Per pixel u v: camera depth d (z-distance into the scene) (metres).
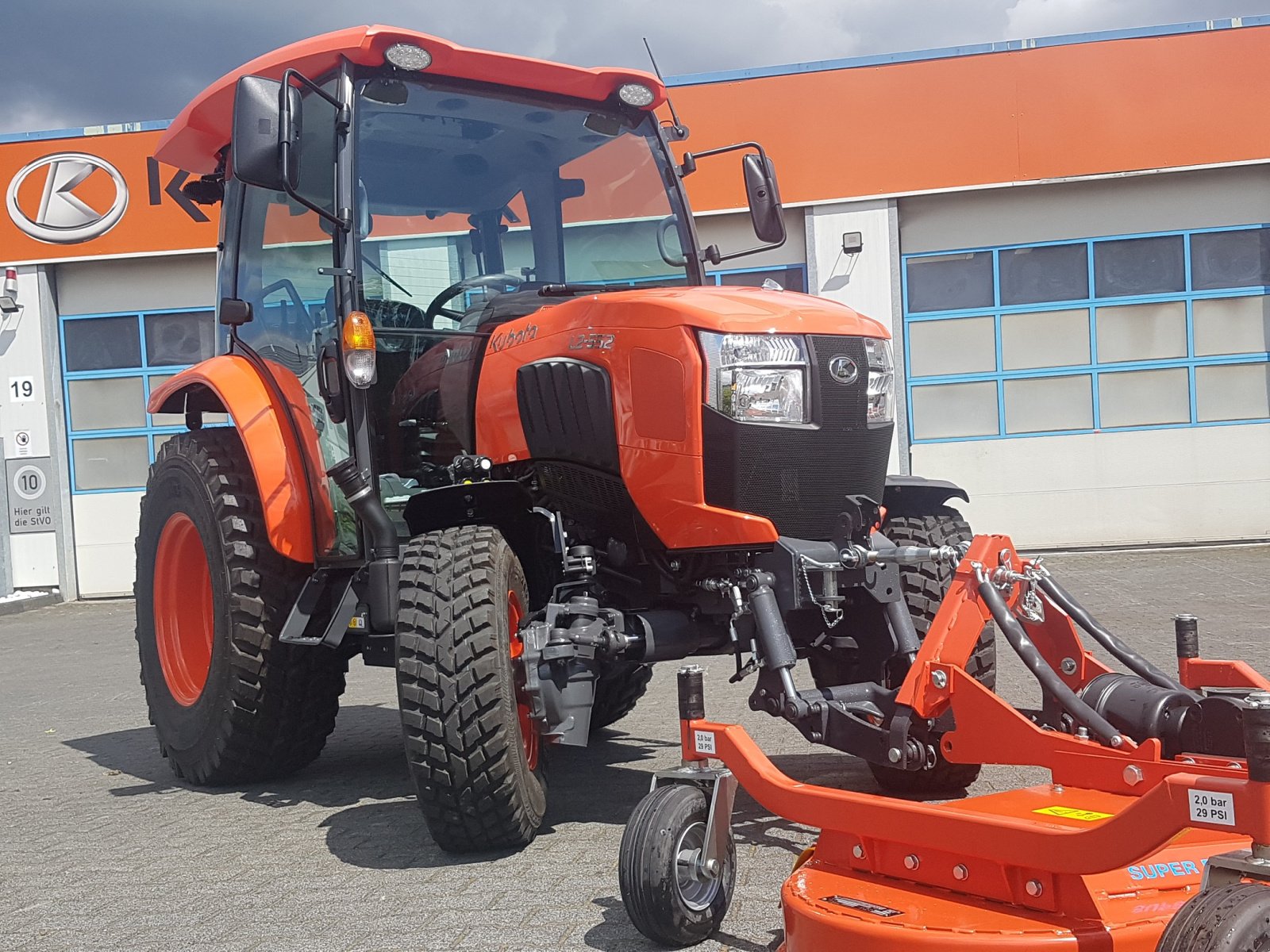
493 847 3.59
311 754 4.98
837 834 2.66
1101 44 13.09
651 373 3.60
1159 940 2.08
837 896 2.47
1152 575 10.72
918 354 13.71
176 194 5.72
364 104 4.34
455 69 4.46
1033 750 2.75
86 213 14.67
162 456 5.23
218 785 4.94
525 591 3.70
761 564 3.49
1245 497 13.30
